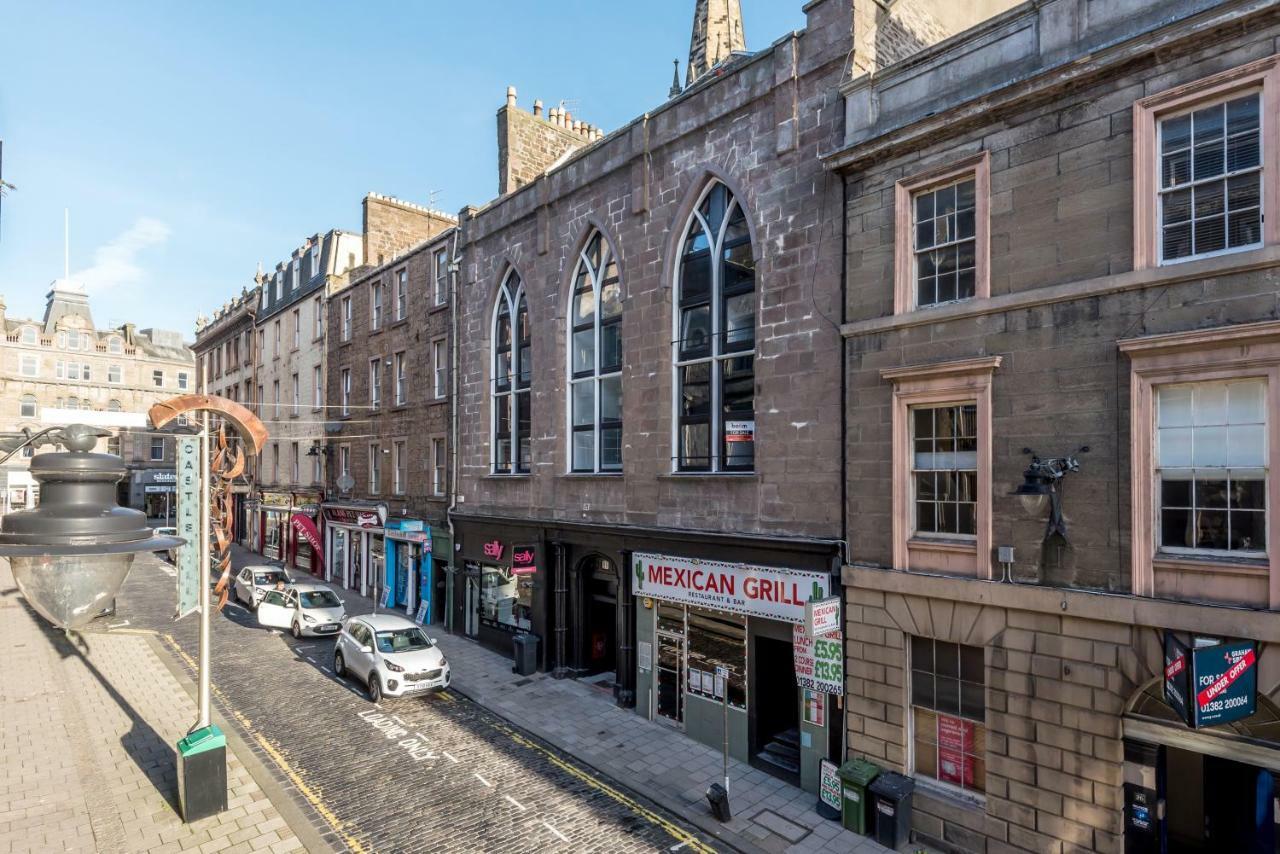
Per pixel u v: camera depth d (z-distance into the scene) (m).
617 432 16.33
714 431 13.82
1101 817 8.36
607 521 15.73
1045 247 9.03
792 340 12.09
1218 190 7.86
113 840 9.31
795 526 11.91
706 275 14.19
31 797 10.34
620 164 15.74
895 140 10.41
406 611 23.83
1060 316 8.86
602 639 17.38
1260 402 7.56
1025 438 9.12
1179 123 8.16
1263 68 7.46
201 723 10.21
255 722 13.75
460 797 10.98
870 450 10.82
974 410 9.78
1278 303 7.34
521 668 16.89
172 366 63.31
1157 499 8.15
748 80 13.05
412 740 13.12
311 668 17.44
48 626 21.42
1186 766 9.43
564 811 10.64
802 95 12.18
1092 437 8.55
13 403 55.28
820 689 11.08
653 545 14.45
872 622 10.63
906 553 10.34
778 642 12.79
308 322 32.88
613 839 9.90
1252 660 7.32
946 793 9.84
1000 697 9.23
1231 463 7.73
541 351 18.12
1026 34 9.48
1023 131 9.28
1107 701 8.34
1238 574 7.55
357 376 28.61
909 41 12.99
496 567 19.62
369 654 15.43
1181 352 7.89
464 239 21.48
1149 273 8.07
